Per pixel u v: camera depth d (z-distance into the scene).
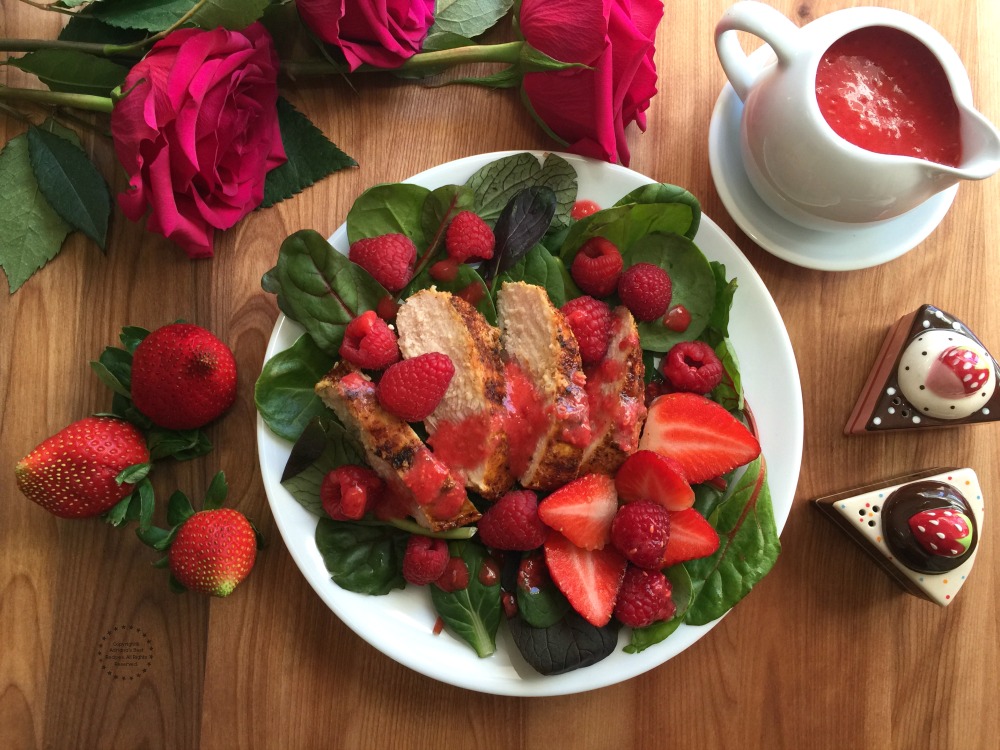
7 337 0.40
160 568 0.40
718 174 0.41
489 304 0.39
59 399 0.40
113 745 0.40
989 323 0.44
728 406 0.40
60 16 0.41
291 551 0.36
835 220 0.39
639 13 0.38
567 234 0.40
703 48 0.44
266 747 0.40
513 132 0.43
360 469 0.36
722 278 0.40
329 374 0.37
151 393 0.37
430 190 0.39
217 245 0.41
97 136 0.41
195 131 0.35
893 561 0.41
